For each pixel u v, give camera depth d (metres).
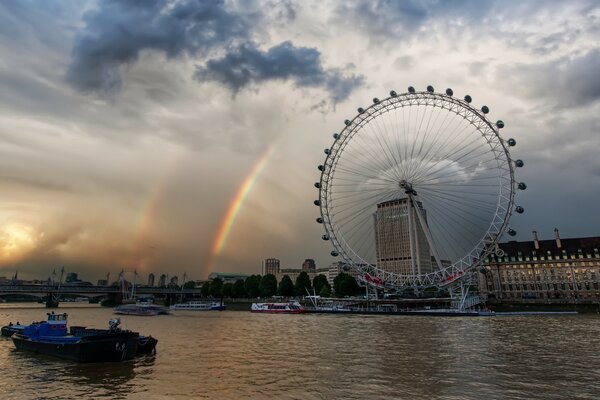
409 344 62.69
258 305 177.50
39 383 39.94
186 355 55.28
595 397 32.62
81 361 49.91
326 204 148.00
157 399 33.75
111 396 34.91
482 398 32.56
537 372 41.62
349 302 170.12
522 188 122.62
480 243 126.81
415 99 135.25
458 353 53.53
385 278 143.62
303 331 86.44
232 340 71.62
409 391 34.88
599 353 52.56
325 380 39.34
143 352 56.16
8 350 62.38
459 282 134.00
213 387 37.31
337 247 146.25
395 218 198.00
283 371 43.91
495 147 124.81
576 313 139.38
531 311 151.12
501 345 60.09
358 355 53.31
